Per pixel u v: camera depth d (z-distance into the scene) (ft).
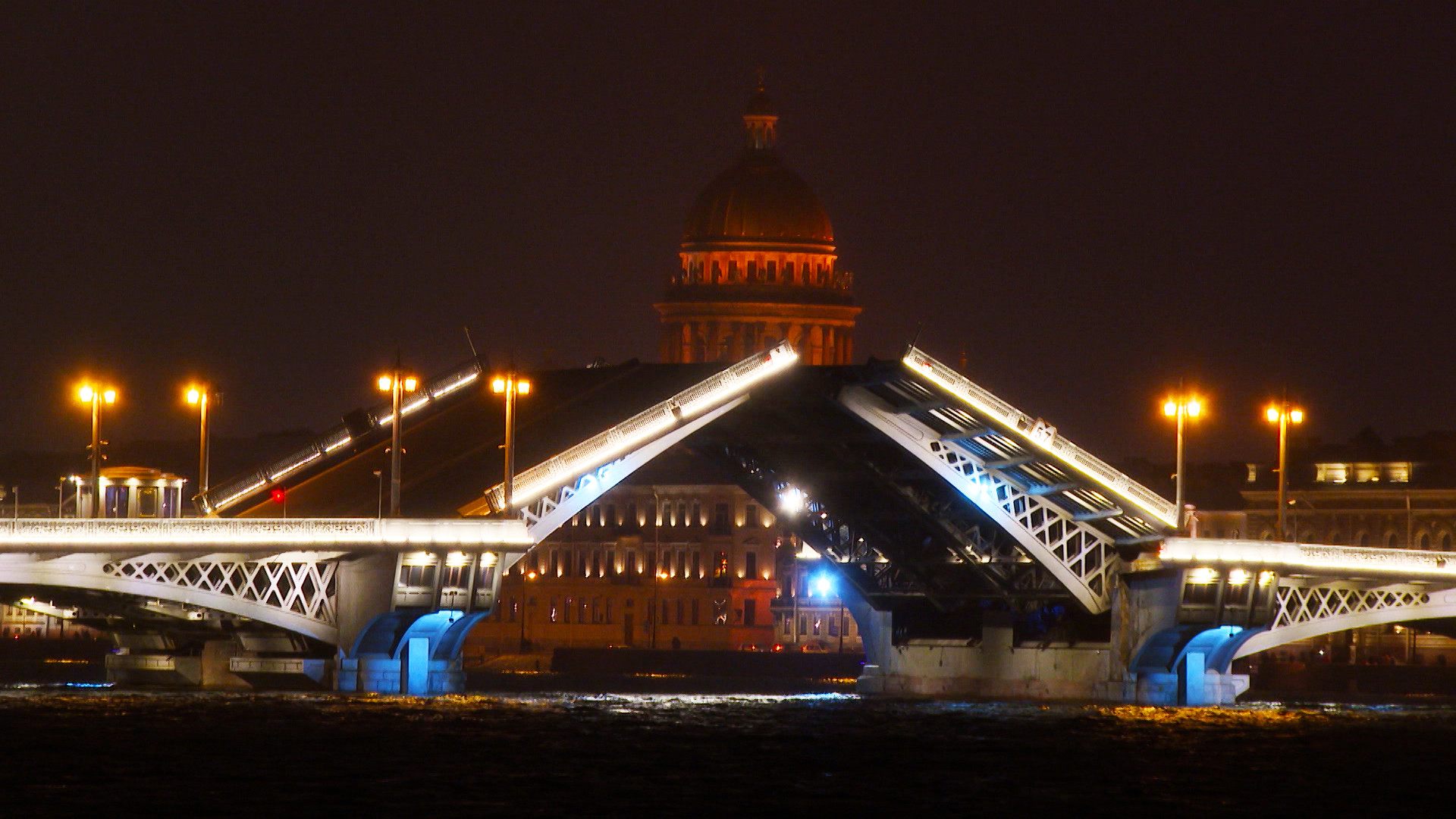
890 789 460.96
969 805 444.55
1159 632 605.73
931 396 568.82
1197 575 591.37
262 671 601.21
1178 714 597.52
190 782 450.30
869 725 567.59
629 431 587.68
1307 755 520.01
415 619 580.30
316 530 556.51
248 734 517.14
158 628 603.26
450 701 594.65
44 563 534.37
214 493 612.29
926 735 547.49
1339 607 623.36
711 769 483.51
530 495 579.48
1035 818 433.48
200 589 556.51
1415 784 478.18
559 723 557.33
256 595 563.89
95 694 613.11
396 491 570.46
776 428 610.65
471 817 418.10
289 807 424.87
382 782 453.58
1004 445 581.94
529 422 615.98
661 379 612.70
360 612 574.56
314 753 489.26
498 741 517.14
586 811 428.15
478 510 579.89
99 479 557.74
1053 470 583.17
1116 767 495.00
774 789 458.09
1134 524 599.57
